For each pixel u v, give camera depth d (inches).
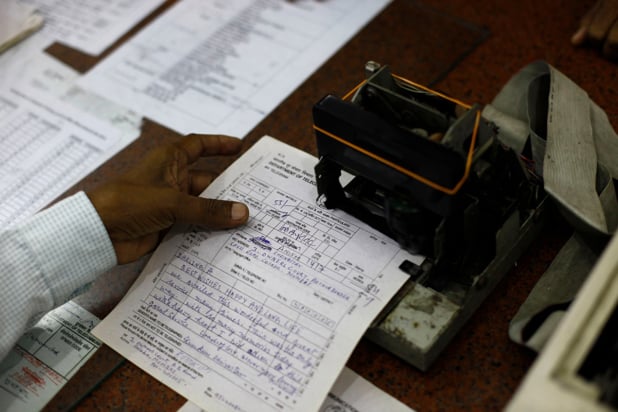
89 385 25.6
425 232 24.1
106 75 38.8
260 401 23.5
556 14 36.8
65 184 33.7
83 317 27.7
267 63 37.5
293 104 35.0
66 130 36.2
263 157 31.1
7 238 25.5
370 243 26.5
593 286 18.5
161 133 35.0
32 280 25.6
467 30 37.0
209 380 24.4
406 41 37.1
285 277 26.1
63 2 44.3
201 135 30.6
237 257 27.3
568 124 26.3
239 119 34.8
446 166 21.0
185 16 41.6
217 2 42.1
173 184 28.6
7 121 37.3
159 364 25.3
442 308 24.0
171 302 26.7
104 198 26.7
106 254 27.1
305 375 23.5
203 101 36.1
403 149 21.8
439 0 39.1
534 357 23.9
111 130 35.7
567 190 23.9
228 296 26.2
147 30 41.1
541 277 25.2
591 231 23.4
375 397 23.8
